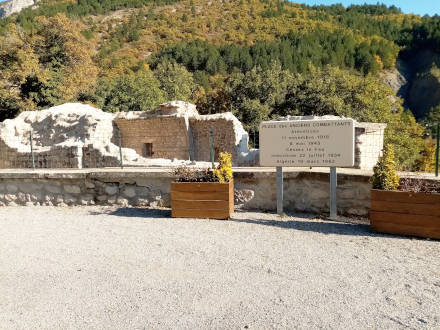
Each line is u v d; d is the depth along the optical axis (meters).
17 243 5.38
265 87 35.53
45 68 33.12
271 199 7.04
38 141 20.80
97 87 38.16
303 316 2.99
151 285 3.71
